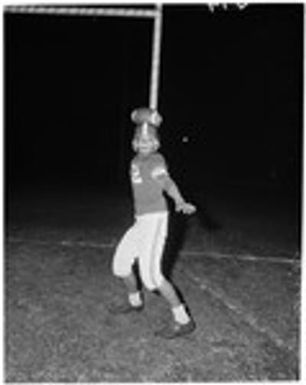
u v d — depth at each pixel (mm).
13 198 11742
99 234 8047
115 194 13023
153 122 4281
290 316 4902
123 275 4566
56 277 5723
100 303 5000
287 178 17953
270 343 4297
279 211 11805
